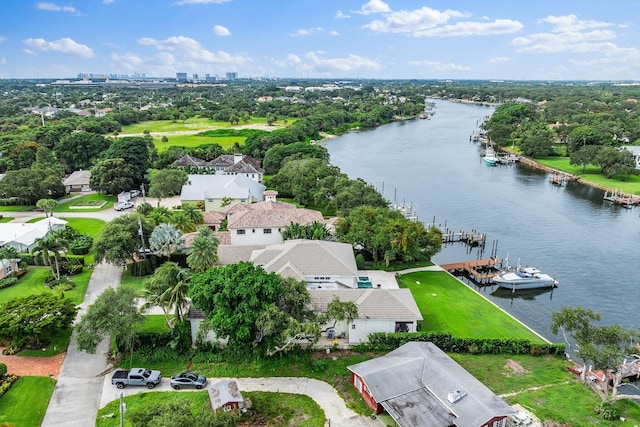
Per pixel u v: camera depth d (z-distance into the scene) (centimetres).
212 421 3728
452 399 4350
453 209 12938
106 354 5525
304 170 12875
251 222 8656
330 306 5356
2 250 7544
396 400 4462
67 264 7862
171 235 7762
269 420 4450
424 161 19562
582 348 4722
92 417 4459
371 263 8419
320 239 8306
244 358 5416
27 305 5550
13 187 11769
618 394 5041
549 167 18025
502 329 6356
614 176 16425
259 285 5153
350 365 5147
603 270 9106
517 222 11944
